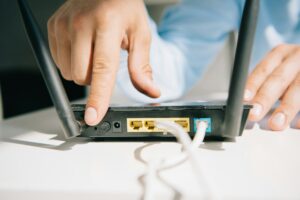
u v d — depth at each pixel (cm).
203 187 30
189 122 48
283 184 32
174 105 50
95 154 44
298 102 58
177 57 129
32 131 62
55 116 81
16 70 113
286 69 64
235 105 42
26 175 37
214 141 50
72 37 55
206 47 146
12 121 75
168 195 31
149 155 43
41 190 33
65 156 44
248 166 38
